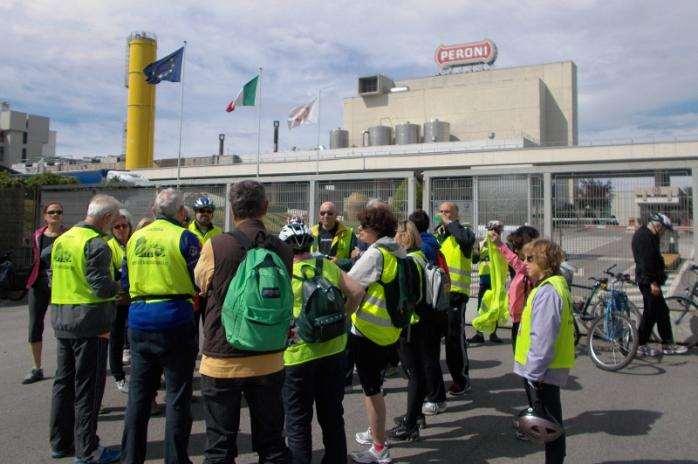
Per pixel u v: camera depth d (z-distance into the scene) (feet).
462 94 241.14
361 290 12.57
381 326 13.51
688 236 26.58
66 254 13.92
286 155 222.69
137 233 12.92
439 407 17.58
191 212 24.64
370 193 32.94
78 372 13.91
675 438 15.40
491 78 247.09
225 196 36.40
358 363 13.93
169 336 12.26
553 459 11.84
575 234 28.76
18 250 44.86
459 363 19.26
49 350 26.45
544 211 29.32
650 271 24.36
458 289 19.65
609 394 19.42
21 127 328.49
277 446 10.74
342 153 219.00
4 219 45.62
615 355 23.16
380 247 13.85
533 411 11.60
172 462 12.23
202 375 10.64
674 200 26.89
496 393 19.66
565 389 20.07
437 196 31.83
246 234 10.78
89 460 13.85
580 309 26.53
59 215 21.20
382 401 13.99
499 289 21.20
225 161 228.63
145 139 205.98
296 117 84.58
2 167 97.91
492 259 21.34
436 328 16.24
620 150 151.74
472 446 15.05
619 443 15.06
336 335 11.54
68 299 13.83
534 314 11.76
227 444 10.45
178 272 12.48
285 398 11.74
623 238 27.68
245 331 9.93
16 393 19.83
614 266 27.78
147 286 12.43
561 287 11.90
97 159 285.84
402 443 15.26
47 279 21.07
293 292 11.45
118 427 16.71
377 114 258.57
